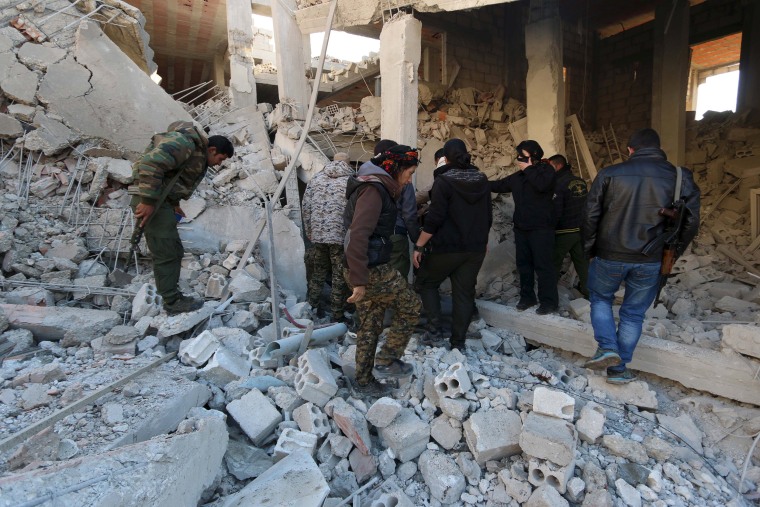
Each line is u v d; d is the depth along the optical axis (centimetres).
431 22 841
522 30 935
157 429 225
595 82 1070
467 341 387
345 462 238
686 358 311
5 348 289
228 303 377
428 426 263
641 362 333
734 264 547
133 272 422
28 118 449
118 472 163
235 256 434
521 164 408
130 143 486
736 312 418
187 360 295
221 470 221
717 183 703
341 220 381
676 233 280
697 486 242
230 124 638
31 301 338
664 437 274
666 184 279
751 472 252
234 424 259
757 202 593
